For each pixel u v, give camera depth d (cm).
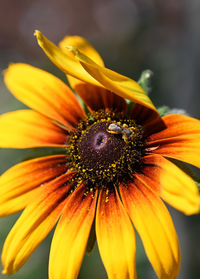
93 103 23
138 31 63
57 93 23
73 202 21
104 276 35
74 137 22
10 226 35
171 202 19
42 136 23
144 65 53
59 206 22
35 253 36
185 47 33
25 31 69
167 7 62
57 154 23
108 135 22
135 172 21
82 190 22
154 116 21
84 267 35
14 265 21
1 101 44
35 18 70
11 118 23
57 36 69
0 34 68
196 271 31
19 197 22
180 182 19
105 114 22
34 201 22
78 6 70
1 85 46
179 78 40
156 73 50
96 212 21
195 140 20
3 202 22
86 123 23
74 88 23
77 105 23
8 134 23
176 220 30
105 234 20
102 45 63
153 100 46
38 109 23
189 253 31
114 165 21
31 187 22
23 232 21
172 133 21
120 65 55
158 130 21
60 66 20
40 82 23
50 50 21
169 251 19
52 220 21
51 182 22
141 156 21
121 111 22
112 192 21
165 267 19
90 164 22
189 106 31
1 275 35
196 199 19
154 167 21
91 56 23
